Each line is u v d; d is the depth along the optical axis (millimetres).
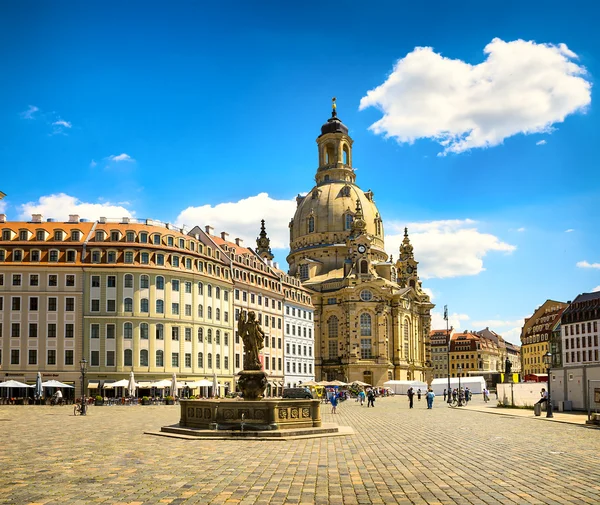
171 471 26312
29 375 104750
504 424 55312
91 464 28234
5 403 94562
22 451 33062
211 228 142625
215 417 42750
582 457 31203
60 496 21031
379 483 23938
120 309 108188
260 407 42375
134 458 30281
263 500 20797
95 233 111000
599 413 55875
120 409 81562
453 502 20609
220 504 20078
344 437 42125
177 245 116938
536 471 26672
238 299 134000
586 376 72500
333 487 23109
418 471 26812
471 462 29516
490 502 20531
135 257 110500
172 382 103500
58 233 110062
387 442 38812
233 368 129750
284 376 152375
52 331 106062
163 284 112500
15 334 105375
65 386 97500
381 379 195500
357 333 198125
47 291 106625
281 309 153500
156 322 110938
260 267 148375
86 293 107438
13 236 108875
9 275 106188
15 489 22219
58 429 47438
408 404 112125
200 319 118875
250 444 37031
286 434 41281
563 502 20469
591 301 182125
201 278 119688
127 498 20781
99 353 106812
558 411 75062
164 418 61438
